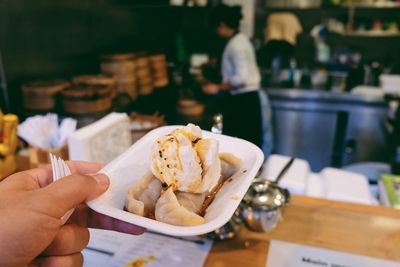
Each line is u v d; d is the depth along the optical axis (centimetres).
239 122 305
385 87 370
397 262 92
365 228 105
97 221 73
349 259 93
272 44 393
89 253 93
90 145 117
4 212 55
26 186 68
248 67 304
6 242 54
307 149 394
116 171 63
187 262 91
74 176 58
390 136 327
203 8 405
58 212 56
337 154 386
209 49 424
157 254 93
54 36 210
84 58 242
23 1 183
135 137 156
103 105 185
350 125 372
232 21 298
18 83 186
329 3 382
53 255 65
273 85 396
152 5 297
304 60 428
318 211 114
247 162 66
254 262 92
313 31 406
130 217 51
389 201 131
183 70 356
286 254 94
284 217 111
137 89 249
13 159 137
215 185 61
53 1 205
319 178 146
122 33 286
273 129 393
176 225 52
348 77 390
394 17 393
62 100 180
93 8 244
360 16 402
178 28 400
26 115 182
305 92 372
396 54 405
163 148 58
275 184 102
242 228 105
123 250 95
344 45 414
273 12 414
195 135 61
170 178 57
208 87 314
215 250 96
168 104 286
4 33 174
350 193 132
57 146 137
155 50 349
